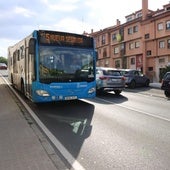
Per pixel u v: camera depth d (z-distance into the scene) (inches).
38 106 493.0
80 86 476.4
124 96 703.7
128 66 2169.0
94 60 495.2
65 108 479.8
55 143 267.0
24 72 560.4
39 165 205.8
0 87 823.7
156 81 1759.4
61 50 464.8
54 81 456.4
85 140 277.7
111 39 2381.9
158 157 227.0
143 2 1936.5
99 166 207.3
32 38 448.8
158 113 437.1
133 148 250.8
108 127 334.6
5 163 209.3
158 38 1791.3
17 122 356.2
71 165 209.0
